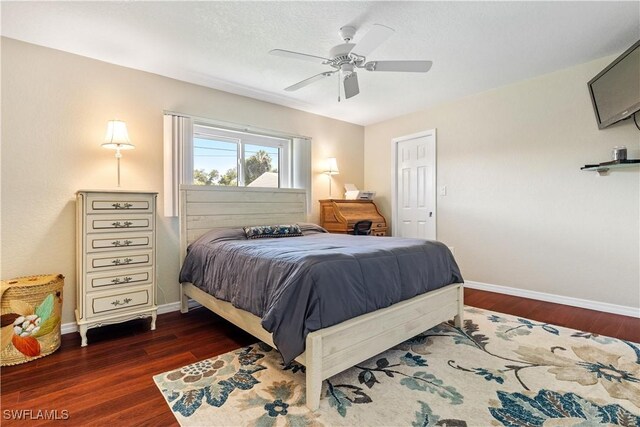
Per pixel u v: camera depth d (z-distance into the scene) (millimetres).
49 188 2584
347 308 1765
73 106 2699
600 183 3014
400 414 1524
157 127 3139
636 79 2408
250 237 3145
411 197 4609
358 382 1813
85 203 2389
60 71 2646
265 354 2197
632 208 2854
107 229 2475
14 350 2064
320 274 1723
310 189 4383
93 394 1717
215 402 1634
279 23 2322
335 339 1691
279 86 3504
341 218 4238
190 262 2982
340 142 4879
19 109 2469
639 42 2301
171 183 3143
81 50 2664
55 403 1638
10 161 2432
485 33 2471
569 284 3209
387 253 2176
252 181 3984
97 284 2434
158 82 3156
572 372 1887
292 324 1643
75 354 2211
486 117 3762
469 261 3959
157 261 3102
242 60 2896
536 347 2234
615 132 2887
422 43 2619
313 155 4539
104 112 2848
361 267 1938
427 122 4359
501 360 2051
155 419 1508
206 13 2193
